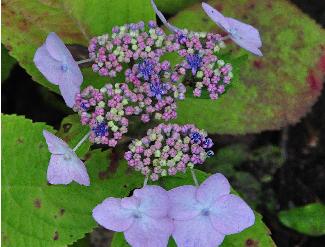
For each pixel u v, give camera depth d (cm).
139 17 26
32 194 24
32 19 26
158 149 21
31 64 26
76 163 21
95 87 26
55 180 21
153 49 23
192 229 21
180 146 21
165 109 22
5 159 24
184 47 23
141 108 22
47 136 21
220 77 22
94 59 23
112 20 26
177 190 20
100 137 21
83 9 26
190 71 22
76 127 24
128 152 21
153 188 20
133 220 21
